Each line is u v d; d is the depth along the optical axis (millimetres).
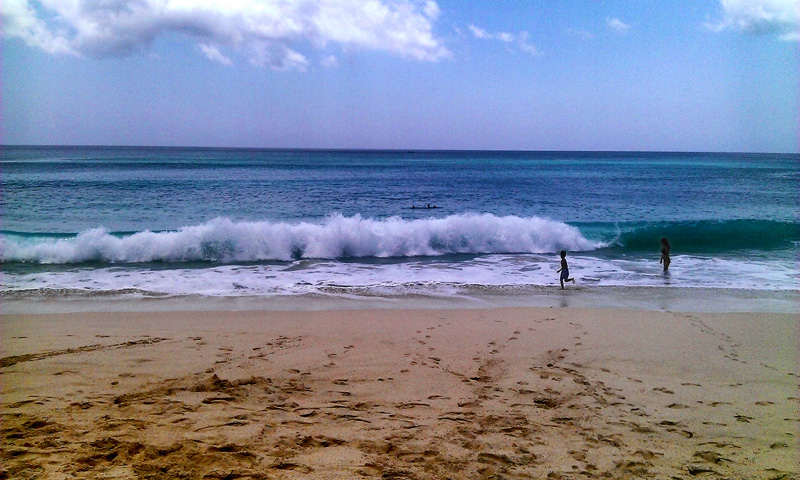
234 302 10773
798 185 45031
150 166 65688
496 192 38188
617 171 70812
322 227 17328
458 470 3836
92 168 58906
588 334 8547
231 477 3430
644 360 7238
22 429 4062
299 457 3859
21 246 14875
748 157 174500
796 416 5262
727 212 27469
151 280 12852
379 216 25469
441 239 17703
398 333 8469
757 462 4168
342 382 6004
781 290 12266
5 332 8156
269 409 4953
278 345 7621
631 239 18969
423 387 5934
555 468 3971
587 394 5848
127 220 22594
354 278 13461
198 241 15906
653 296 11688
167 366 6363
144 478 3322
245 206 27906
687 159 141500
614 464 4082
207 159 94500
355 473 3645
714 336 8523
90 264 14852
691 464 4117
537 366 6891
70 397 5020
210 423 4449
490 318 9578
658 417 5191
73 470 3369
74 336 7906
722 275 14023
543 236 18266
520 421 4973
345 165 80750
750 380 6461
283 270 14430
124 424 4281
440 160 114750
